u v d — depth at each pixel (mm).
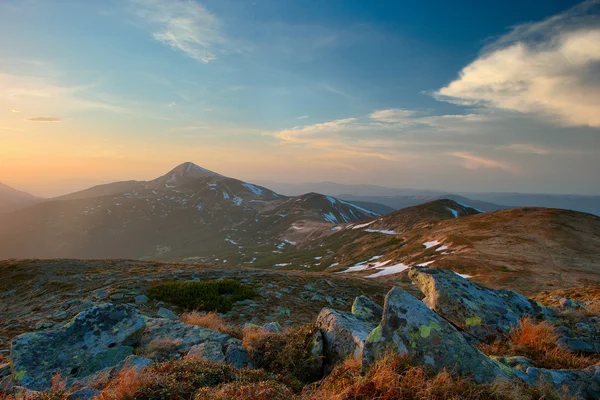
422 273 10047
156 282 22328
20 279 25234
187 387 5785
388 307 6191
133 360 7219
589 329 8641
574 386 5461
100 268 29078
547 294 18359
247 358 8227
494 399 4668
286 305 19719
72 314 16312
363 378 5305
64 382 6562
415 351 5535
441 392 4746
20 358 7277
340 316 8477
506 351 7484
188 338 9023
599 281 33531
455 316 8555
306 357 7594
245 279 24969
